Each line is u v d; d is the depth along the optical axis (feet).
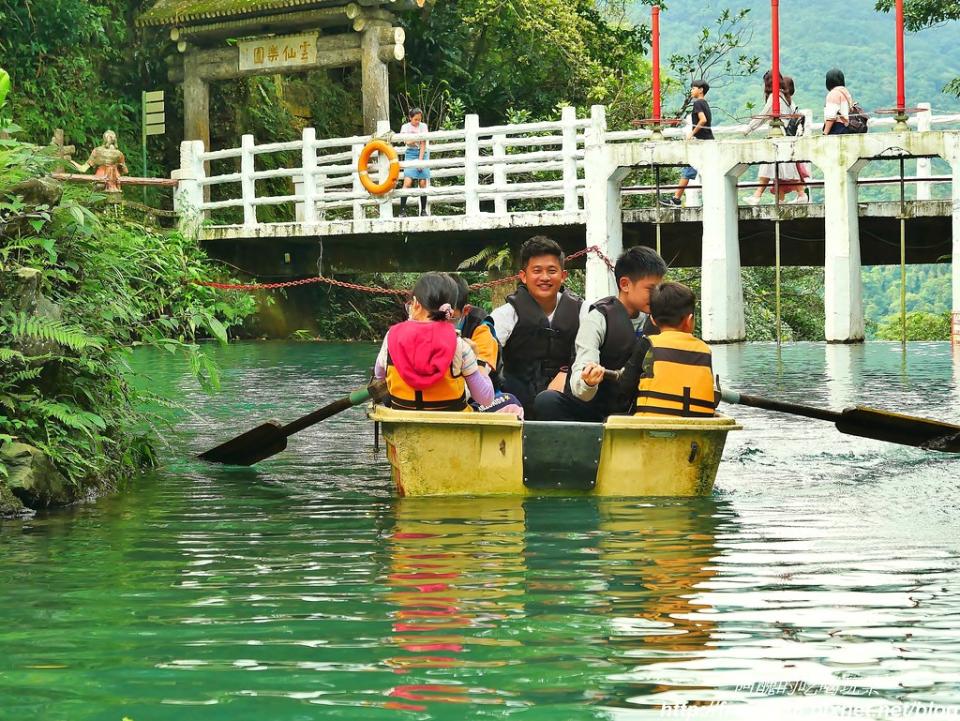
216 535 19.24
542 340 24.80
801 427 32.14
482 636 13.29
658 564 16.66
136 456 26.81
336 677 12.00
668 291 23.02
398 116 104.53
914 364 51.24
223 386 45.62
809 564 16.57
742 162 65.41
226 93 95.30
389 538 18.74
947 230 67.67
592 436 22.16
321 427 33.91
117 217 30.91
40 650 12.96
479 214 68.85
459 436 22.31
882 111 63.57
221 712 11.10
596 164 67.05
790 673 12.00
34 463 22.03
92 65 89.51
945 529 19.04
